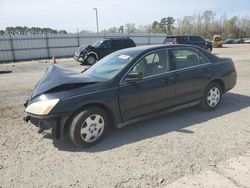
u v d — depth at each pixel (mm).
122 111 4891
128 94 4902
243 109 6383
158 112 5402
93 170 3820
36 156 4301
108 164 3971
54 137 4449
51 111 4289
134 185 3420
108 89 4699
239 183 3377
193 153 4191
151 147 4465
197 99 5980
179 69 5621
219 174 3584
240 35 99500
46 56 31078
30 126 5695
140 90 5039
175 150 4316
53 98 4371
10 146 4695
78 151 4441
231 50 33938
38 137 5074
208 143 4539
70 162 4074
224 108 6480
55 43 31453
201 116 5910
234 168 3721
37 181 3602
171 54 5617
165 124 5492
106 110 4805
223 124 5410
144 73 5188
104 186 3432
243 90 8438
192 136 4855
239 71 12734
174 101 5578
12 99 8367
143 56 5246
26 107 4676
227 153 4168
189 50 5934
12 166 4008
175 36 25703
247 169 3691
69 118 4441
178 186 3350
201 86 5957
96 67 5582
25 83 11758
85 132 4512
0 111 6926
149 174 3646
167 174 3625
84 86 4598
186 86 5695
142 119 5223
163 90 5340
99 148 4520
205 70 5996
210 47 27719
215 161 3926
